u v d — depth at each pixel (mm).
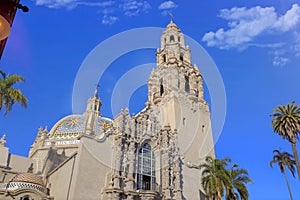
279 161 54062
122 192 32875
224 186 37656
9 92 24391
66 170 35625
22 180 36812
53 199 35781
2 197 32844
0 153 44938
